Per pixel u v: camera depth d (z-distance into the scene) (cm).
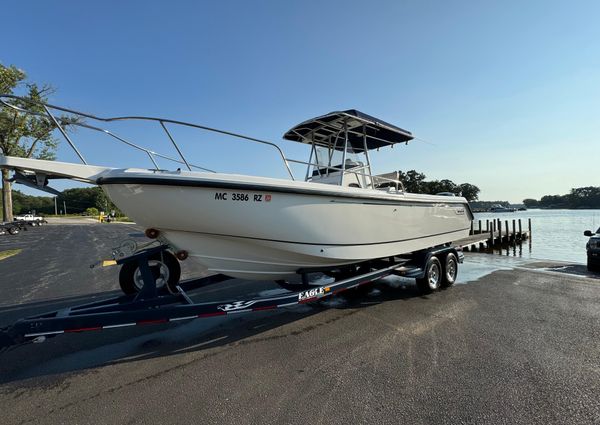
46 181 351
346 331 408
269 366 320
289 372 307
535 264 944
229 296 566
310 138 632
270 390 277
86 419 242
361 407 250
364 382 286
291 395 269
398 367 313
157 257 416
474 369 307
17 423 239
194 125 397
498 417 237
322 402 258
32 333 294
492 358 330
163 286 415
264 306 372
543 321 438
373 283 667
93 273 820
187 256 389
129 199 341
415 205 581
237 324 440
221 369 316
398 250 552
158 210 349
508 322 434
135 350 363
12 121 2112
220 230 377
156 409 253
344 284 460
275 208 394
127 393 276
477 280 702
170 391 278
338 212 449
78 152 348
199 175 350
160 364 329
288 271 452
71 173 337
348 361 327
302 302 402
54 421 240
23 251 1291
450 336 388
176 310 340
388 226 525
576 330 405
